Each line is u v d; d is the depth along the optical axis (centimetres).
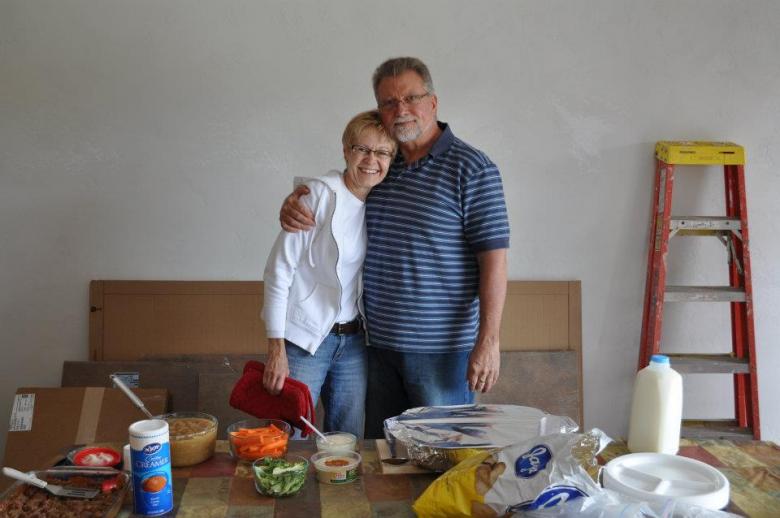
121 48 311
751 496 152
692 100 328
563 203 329
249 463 173
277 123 318
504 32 320
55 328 321
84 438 298
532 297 330
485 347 234
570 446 140
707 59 327
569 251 332
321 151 320
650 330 323
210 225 321
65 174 315
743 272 320
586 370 337
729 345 339
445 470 164
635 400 173
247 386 237
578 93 325
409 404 257
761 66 328
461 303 243
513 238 330
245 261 324
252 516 146
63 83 311
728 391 340
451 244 239
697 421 332
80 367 314
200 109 316
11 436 298
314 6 313
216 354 322
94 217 318
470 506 139
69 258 319
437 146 239
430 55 318
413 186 240
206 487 159
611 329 336
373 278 248
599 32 323
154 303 320
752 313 316
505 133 325
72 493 149
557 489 135
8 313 320
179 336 321
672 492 145
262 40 314
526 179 327
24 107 311
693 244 334
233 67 314
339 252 239
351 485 161
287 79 316
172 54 312
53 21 308
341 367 257
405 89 230
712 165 329
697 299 316
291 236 241
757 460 171
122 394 306
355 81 317
